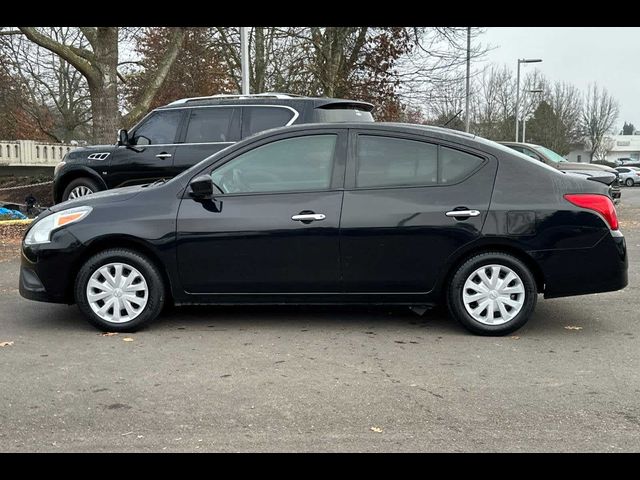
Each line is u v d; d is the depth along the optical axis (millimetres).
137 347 5121
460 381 4398
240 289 5434
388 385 4324
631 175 47906
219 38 20891
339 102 9023
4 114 35625
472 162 5395
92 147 9836
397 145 5438
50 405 4004
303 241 5332
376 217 5293
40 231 5531
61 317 6039
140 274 5449
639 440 3564
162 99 24531
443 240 5285
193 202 5445
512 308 5348
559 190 5324
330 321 5898
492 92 52062
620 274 5316
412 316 6078
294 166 5484
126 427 3715
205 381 4395
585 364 4742
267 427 3713
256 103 9016
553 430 3680
